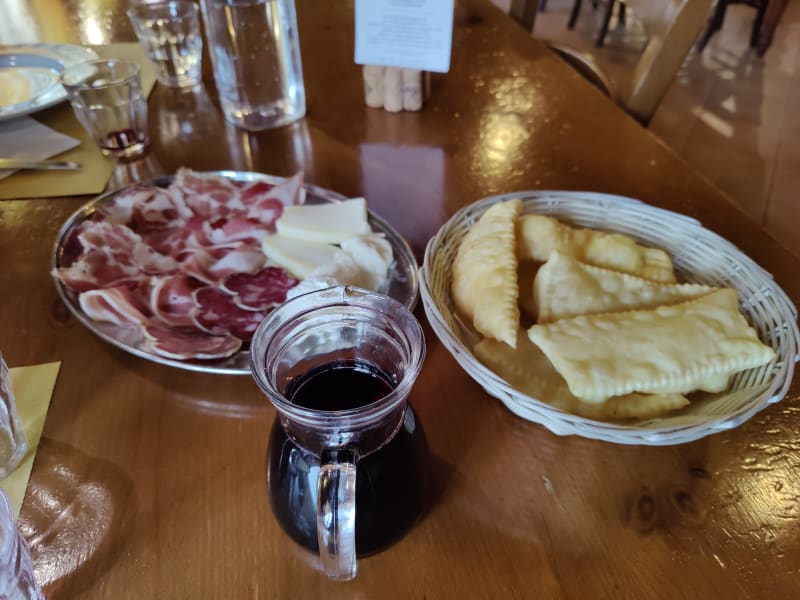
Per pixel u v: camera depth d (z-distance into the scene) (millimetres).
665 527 431
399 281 611
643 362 470
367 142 884
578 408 466
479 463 473
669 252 636
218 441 481
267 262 636
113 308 549
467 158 847
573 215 665
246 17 833
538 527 430
